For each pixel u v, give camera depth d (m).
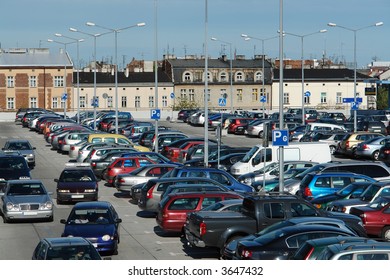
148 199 28.05
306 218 19.41
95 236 21.62
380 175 32.09
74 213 22.66
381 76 112.25
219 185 28.42
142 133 57.22
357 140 51.09
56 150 59.00
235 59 113.75
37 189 29.11
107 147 44.50
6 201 28.16
